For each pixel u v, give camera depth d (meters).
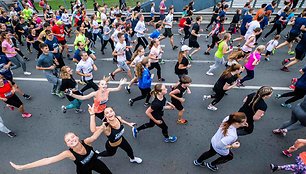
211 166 4.95
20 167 3.44
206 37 12.27
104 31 10.23
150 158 5.39
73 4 17.00
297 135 5.92
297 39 11.05
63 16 13.05
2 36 7.95
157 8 15.38
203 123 6.41
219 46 7.88
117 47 7.66
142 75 6.36
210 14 14.57
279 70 8.91
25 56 10.73
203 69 9.14
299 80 6.24
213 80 8.38
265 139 5.82
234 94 7.57
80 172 3.96
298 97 6.43
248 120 4.83
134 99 6.92
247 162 5.23
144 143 5.79
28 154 5.57
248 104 4.79
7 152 5.63
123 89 7.98
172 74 8.88
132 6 17.19
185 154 5.46
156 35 9.44
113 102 7.35
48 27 9.08
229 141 3.99
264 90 4.49
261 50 6.96
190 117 6.64
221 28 10.16
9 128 6.36
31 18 13.05
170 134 6.05
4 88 5.79
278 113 6.68
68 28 13.31
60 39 9.67
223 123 4.12
